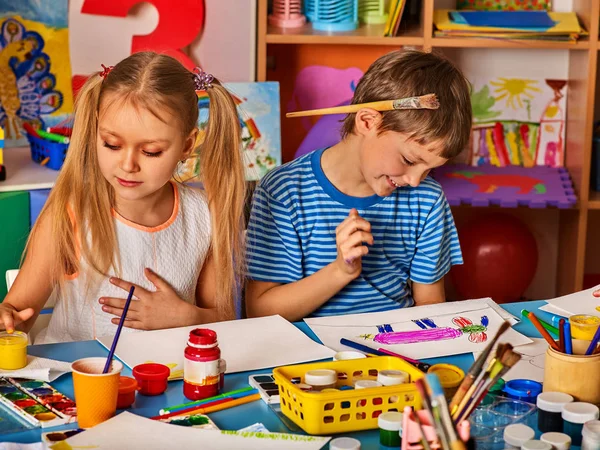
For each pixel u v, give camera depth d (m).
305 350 1.20
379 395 0.95
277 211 1.55
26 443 0.92
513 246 2.66
